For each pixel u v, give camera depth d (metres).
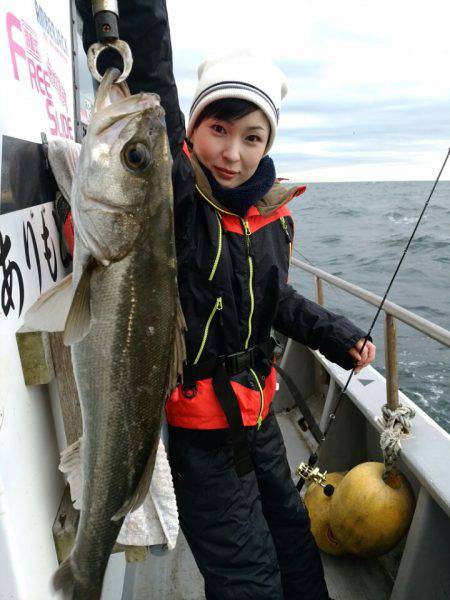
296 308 1.93
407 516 2.15
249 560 1.60
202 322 1.53
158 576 2.30
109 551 1.17
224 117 1.52
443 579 2.00
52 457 1.27
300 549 1.90
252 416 1.60
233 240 1.56
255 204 1.69
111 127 1.02
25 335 1.08
